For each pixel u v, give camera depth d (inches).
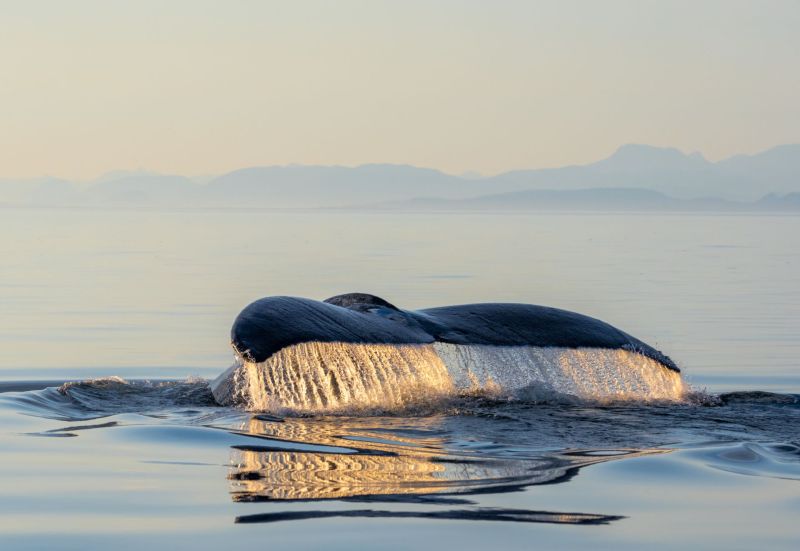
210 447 1398.9
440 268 7057.1
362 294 1583.4
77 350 3171.8
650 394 1643.7
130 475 1283.2
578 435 1437.0
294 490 1184.2
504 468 1273.4
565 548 1008.9
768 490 1202.0
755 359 3048.7
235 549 999.0
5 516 1127.6
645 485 1214.9
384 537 1027.9
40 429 1553.9
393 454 1326.3
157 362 2908.5
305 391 1493.6
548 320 1619.1
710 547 1019.3
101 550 1005.2
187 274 6565.0
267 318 1387.8
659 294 5300.2
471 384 1589.6
